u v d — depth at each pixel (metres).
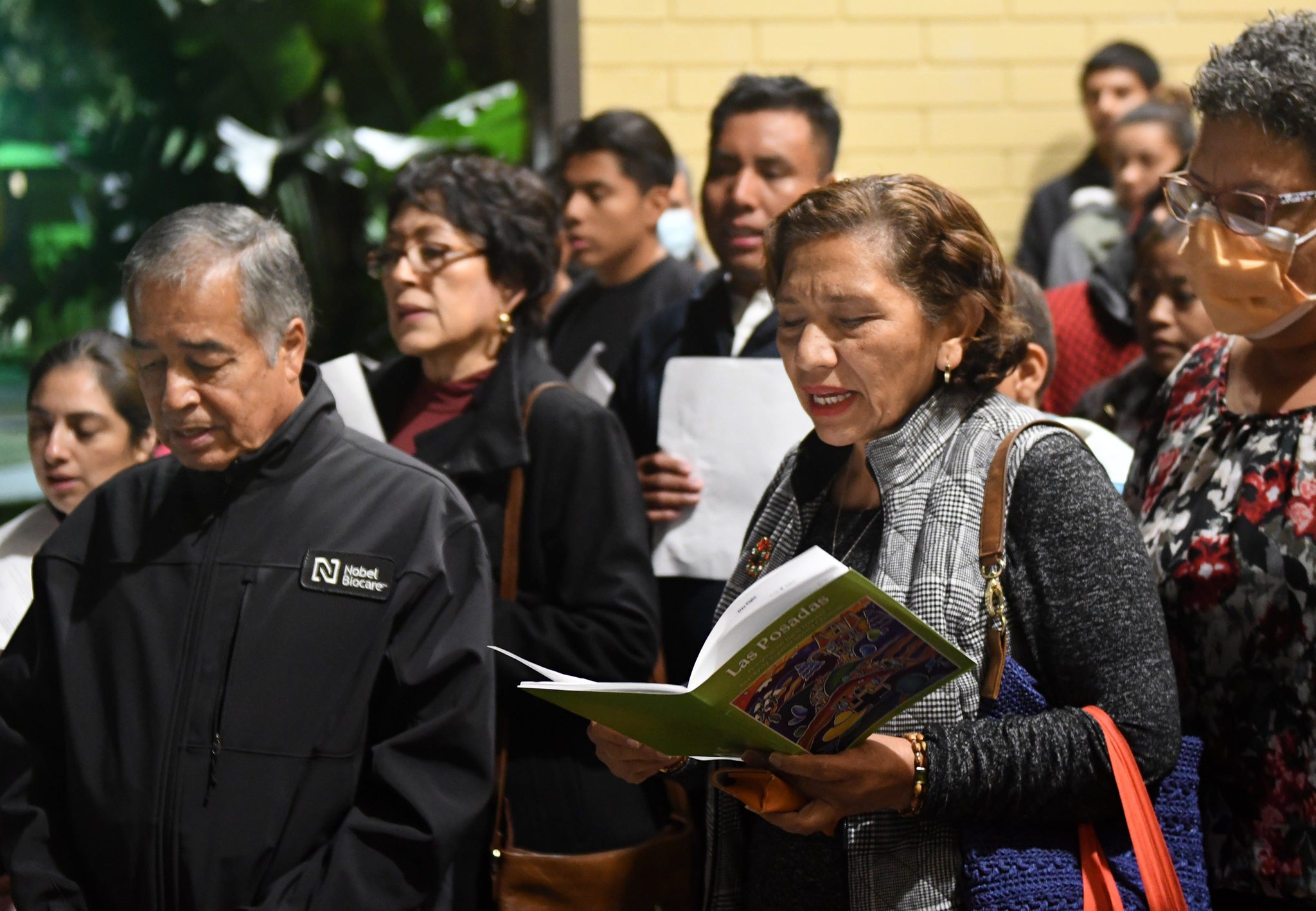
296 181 7.23
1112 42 6.15
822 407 1.93
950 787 1.74
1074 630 1.80
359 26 7.36
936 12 6.07
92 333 2.93
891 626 1.59
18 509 9.69
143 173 7.44
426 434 2.95
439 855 2.01
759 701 1.66
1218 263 2.00
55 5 7.26
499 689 2.70
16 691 2.19
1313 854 1.94
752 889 2.04
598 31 5.90
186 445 2.11
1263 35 2.01
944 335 1.96
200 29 7.14
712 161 3.46
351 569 2.11
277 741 2.04
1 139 7.64
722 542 2.97
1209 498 2.12
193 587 2.12
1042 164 6.16
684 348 3.41
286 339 2.19
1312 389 2.06
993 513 1.85
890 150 6.11
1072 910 1.77
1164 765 1.78
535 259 3.02
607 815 2.70
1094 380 4.33
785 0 5.99
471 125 7.48
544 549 2.80
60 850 2.11
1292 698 1.97
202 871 2.00
